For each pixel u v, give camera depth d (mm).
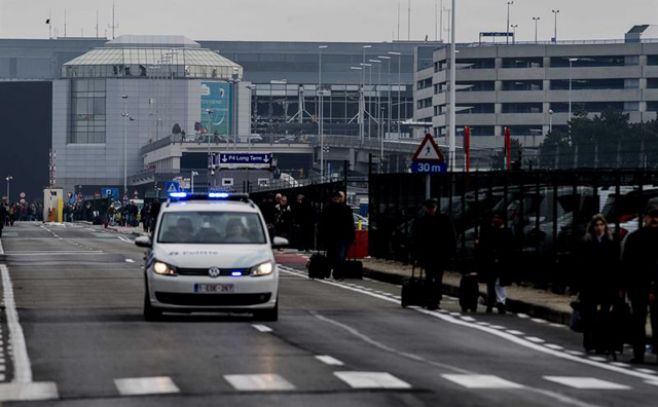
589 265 47781
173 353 45031
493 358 45469
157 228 57969
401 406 33000
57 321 57188
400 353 46094
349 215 89000
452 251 66062
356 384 37031
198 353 45031
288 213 124375
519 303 64938
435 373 40156
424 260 66062
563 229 74625
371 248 109625
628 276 45719
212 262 55656
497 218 64750
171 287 55406
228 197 61625
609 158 97562
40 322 56781
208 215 58438
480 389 36438
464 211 88375
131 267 101250
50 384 37344
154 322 56469
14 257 118750
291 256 121312
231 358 43531
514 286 77062
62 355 44656
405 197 101438
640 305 45625
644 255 45594
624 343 50250
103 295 72500
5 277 88562
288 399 34062
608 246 47781
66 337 50531
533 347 49812
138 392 35500
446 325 57969
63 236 193000
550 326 58250
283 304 67875
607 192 79062
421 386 36781
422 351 47000
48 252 130125
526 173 77125
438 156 86688
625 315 46281
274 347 47125
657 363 45344
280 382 37375
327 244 89000
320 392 35375
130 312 61656
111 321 57031
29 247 144750
